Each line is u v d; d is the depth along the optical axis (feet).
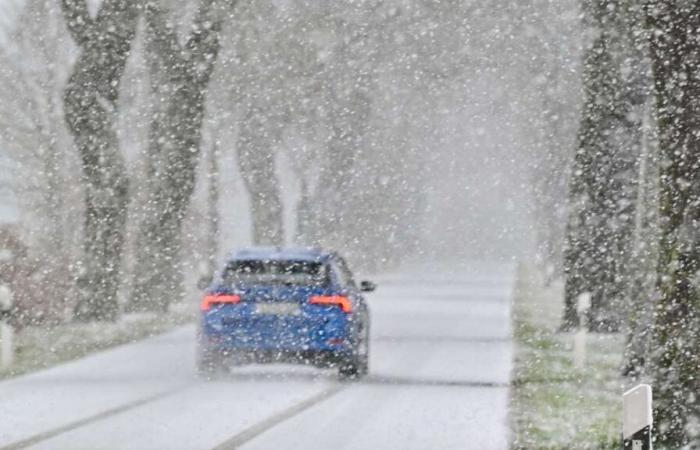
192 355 201.57
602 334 243.19
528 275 578.25
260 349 167.63
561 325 252.01
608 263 247.09
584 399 143.54
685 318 103.71
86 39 274.77
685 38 103.86
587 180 246.68
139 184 399.85
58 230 431.43
